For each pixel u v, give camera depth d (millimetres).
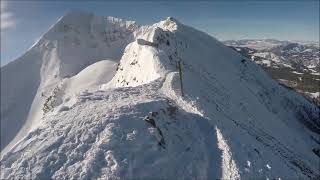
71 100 35312
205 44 82500
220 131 31531
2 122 124812
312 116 79250
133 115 30109
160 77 46656
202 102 41125
